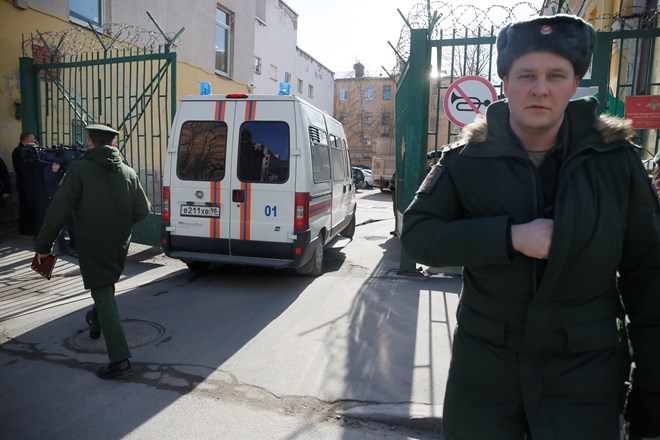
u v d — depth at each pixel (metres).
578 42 1.30
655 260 1.38
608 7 8.28
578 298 1.36
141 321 4.43
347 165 8.41
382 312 4.68
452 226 1.41
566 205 1.30
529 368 1.40
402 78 6.89
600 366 1.37
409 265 6.12
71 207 3.31
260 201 5.51
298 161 5.43
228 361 3.62
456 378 1.54
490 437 1.44
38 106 8.09
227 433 2.73
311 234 5.72
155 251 7.55
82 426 2.77
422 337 4.05
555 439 1.33
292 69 25.88
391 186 9.20
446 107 5.31
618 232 1.34
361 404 3.02
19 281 5.66
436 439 2.75
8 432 2.70
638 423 1.45
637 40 4.98
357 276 6.37
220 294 5.30
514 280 1.38
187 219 5.73
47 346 3.85
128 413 2.91
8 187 7.59
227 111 5.61
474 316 1.48
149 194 10.35
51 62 7.83
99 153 3.37
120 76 9.84
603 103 5.04
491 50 5.35
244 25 14.57
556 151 1.43
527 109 1.35
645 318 1.41
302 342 3.96
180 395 3.13
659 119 4.88
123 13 9.95
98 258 3.34
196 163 5.68
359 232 10.34
